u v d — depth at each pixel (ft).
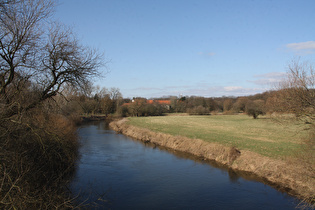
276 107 42.06
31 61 33.35
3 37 30.60
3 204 22.48
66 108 61.11
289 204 39.60
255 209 37.76
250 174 55.21
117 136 123.03
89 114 222.28
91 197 41.01
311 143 41.65
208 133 102.42
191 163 67.05
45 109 36.68
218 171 58.75
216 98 432.66
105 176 54.39
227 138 86.38
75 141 60.54
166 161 69.62
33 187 29.07
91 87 39.75
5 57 30.99
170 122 169.07
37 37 33.19
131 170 59.88
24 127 30.07
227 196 43.11
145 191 45.27
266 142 77.00
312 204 38.70
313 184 40.73
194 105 320.70
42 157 35.55
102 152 82.84
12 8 30.32
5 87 30.73
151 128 130.11
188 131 111.55
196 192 44.98
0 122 25.80
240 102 270.26
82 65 37.14
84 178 52.19
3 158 24.08
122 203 39.50
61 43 35.04
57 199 30.35
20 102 29.17
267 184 48.73
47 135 35.37
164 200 41.16
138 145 97.14
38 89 35.37
